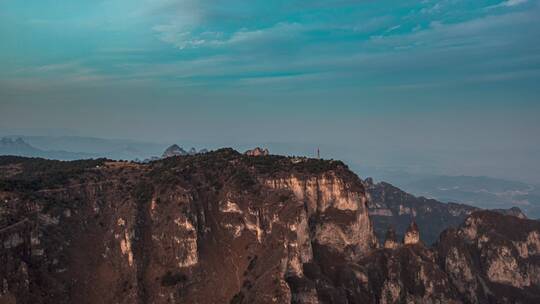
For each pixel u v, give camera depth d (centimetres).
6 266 18375
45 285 19350
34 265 19650
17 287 18188
